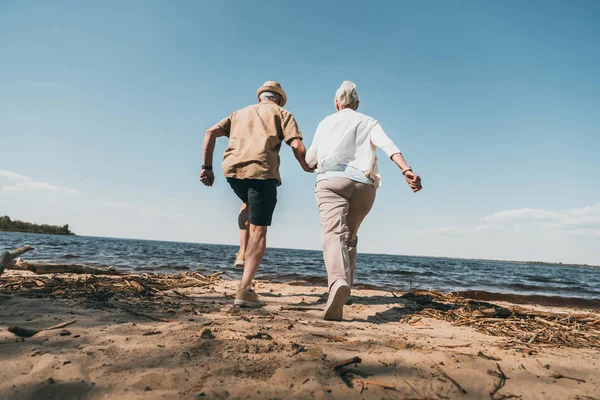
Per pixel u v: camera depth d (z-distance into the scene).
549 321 3.03
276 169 3.02
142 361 1.45
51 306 2.51
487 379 1.57
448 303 3.96
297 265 18.53
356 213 3.11
